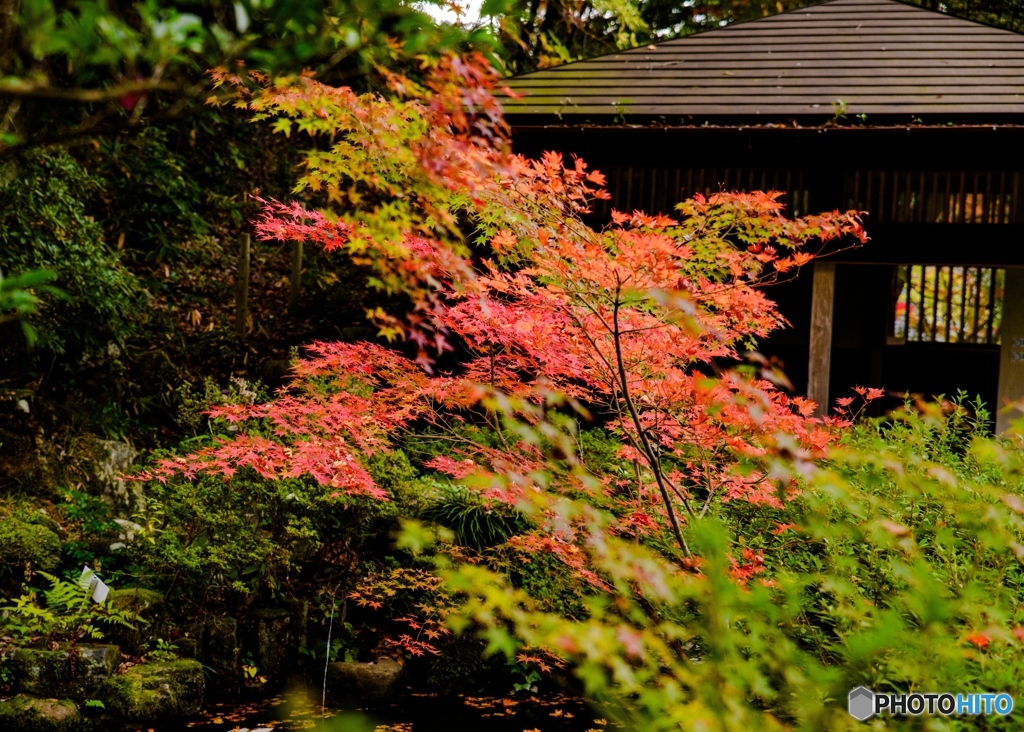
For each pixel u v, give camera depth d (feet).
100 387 28.12
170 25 6.24
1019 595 12.23
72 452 25.90
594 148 30.37
